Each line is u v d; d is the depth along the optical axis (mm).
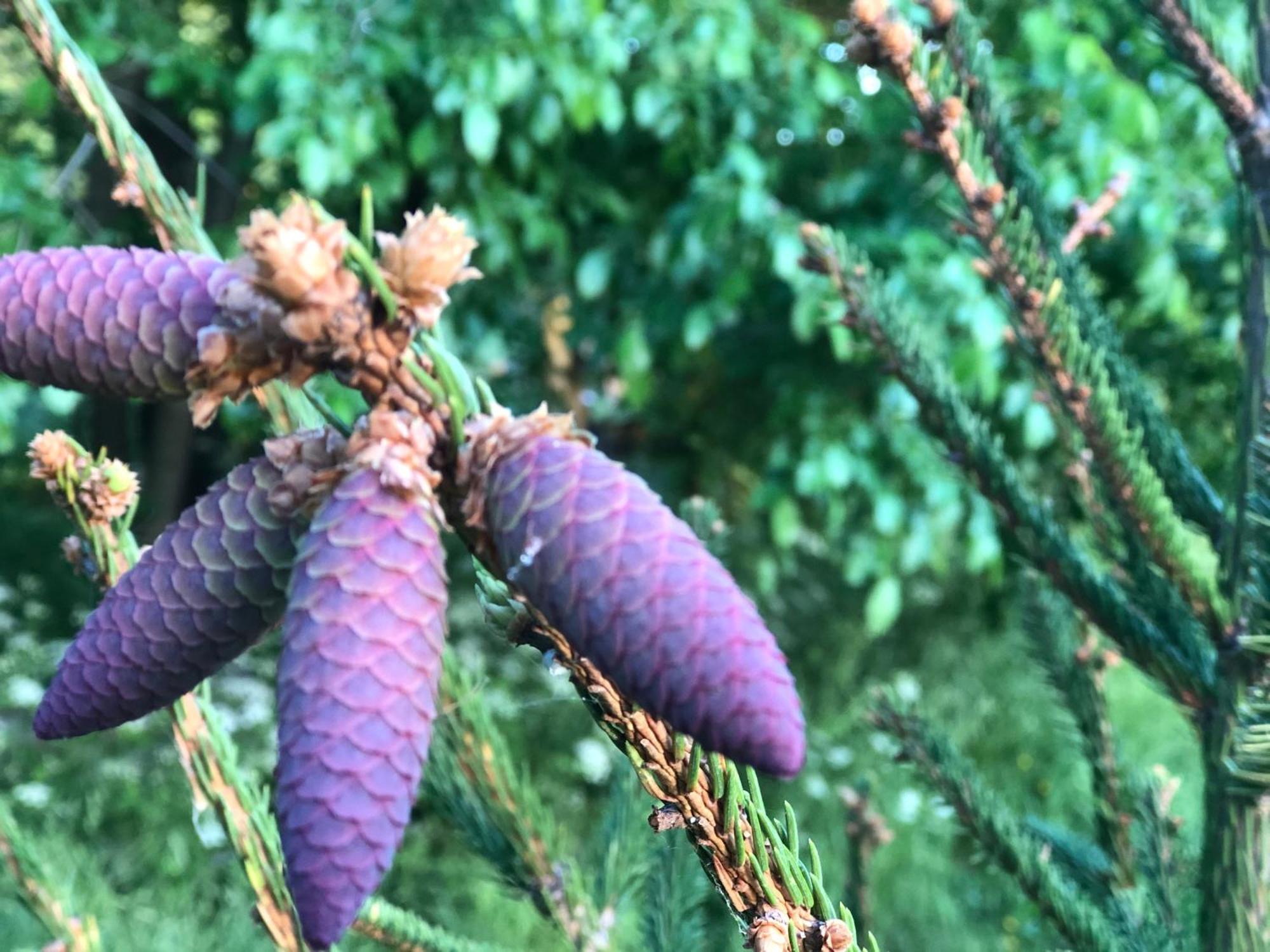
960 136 416
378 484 171
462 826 487
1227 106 418
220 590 187
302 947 361
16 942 1217
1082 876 584
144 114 1676
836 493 1599
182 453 2074
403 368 179
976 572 1643
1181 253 1531
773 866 254
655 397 1943
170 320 183
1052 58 1349
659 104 1494
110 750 1629
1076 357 417
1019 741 1745
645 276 1700
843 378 1590
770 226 1418
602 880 510
